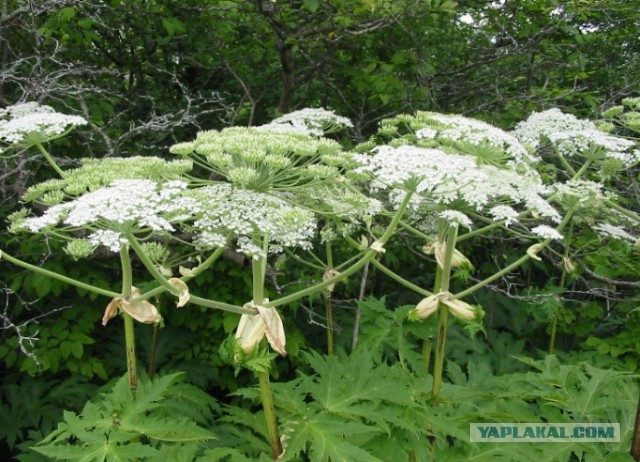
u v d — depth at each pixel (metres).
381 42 6.79
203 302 2.74
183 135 6.61
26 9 4.89
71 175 3.36
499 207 3.62
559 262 5.90
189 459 3.10
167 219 2.92
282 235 3.04
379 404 3.12
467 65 7.50
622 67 7.98
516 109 7.00
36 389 4.81
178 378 4.67
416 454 3.03
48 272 2.81
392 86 6.16
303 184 3.63
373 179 3.81
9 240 4.69
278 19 6.33
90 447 2.71
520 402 3.84
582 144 4.35
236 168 3.10
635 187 5.53
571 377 3.96
